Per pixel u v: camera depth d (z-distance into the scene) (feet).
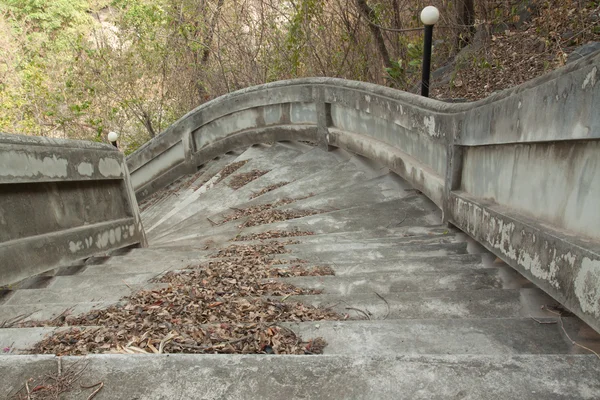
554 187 7.39
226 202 21.08
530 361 4.82
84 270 12.94
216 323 7.45
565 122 6.58
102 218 15.47
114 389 4.74
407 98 15.25
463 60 22.84
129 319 8.12
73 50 40.52
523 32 21.30
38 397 4.68
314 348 6.38
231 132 29.04
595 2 18.24
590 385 4.48
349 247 12.32
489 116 9.50
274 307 8.30
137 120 44.47
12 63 44.21
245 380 4.75
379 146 18.35
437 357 4.94
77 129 43.55
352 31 27.22
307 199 18.10
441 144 13.08
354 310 8.04
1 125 40.70
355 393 4.52
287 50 30.83
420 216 14.74
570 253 6.47
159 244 17.39
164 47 37.91
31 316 8.65
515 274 9.18
